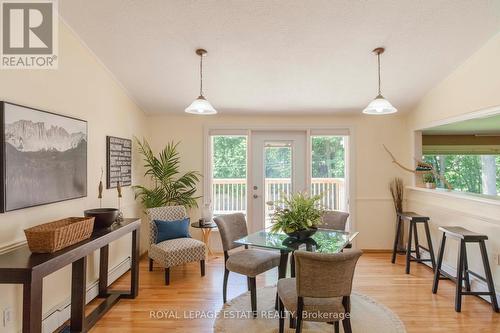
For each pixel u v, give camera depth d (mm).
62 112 2531
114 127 3477
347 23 2584
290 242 2605
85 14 2463
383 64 3217
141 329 2416
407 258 3643
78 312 2307
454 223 3402
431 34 2715
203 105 2809
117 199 3518
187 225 3809
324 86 3697
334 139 4617
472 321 2523
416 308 2752
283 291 2166
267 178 4637
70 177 2602
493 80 2764
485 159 5449
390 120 4531
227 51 2990
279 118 4570
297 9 2432
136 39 2783
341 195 4609
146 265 3961
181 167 4555
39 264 1661
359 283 3324
